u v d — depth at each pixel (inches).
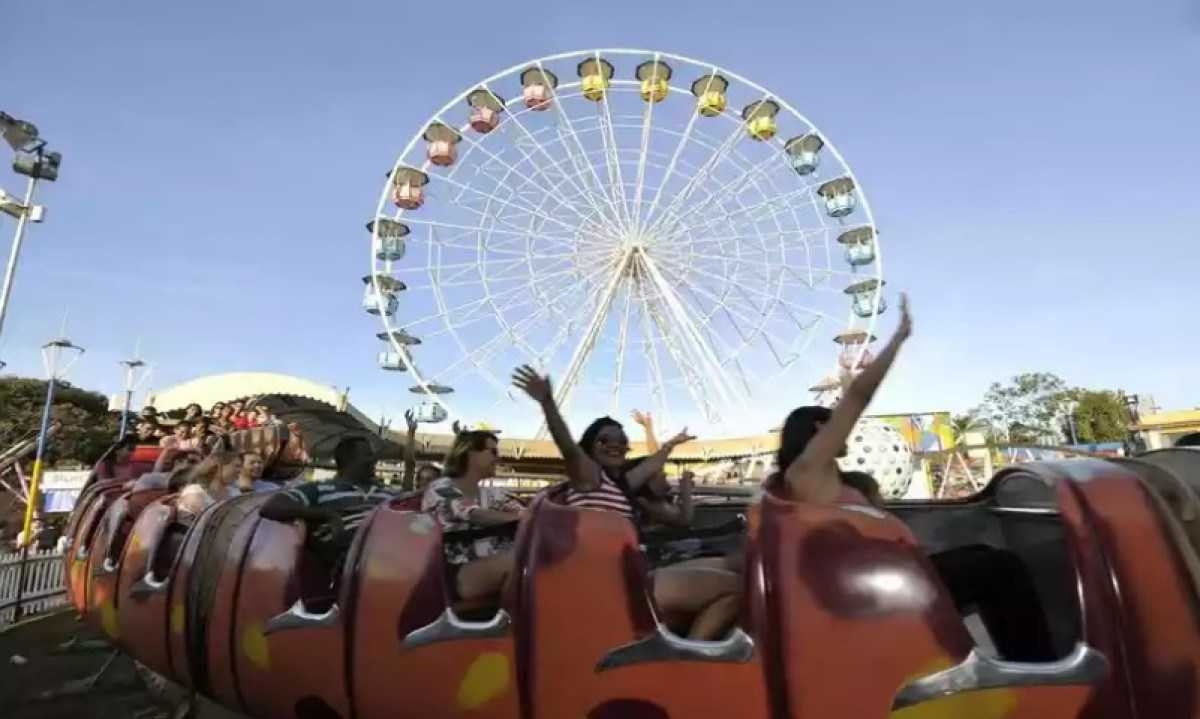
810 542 99.7
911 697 92.0
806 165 933.2
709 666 100.2
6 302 489.4
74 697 252.1
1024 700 90.5
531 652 110.6
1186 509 111.0
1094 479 103.1
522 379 129.9
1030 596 124.3
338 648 134.3
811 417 111.3
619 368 919.7
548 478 1011.9
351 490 169.5
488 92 904.3
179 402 770.8
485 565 134.3
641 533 150.9
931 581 96.8
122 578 222.4
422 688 121.6
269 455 339.0
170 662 193.2
